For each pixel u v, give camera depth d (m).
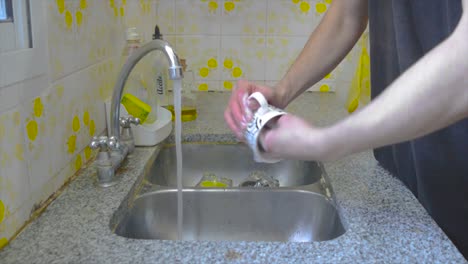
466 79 0.44
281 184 1.37
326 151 0.52
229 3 1.79
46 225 0.79
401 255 0.72
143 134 1.21
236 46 1.83
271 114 0.57
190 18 1.80
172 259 0.70
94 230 0.78
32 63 0.80
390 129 0.48
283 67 1.86
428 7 0.83
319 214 1.03
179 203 0.99
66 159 0.96
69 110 0.97
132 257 0.70
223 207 1.08
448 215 0.90
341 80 1.69
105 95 1.22
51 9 0.88
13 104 0.74
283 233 1.07
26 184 0.79
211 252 0.72
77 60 1.02
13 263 0.68
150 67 1.31
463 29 0.44
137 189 1.02
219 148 1.37
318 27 1.03
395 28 0.92
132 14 1.48
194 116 1.49
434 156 0.87
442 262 0.70
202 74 1.86
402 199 0.92
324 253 0.72
